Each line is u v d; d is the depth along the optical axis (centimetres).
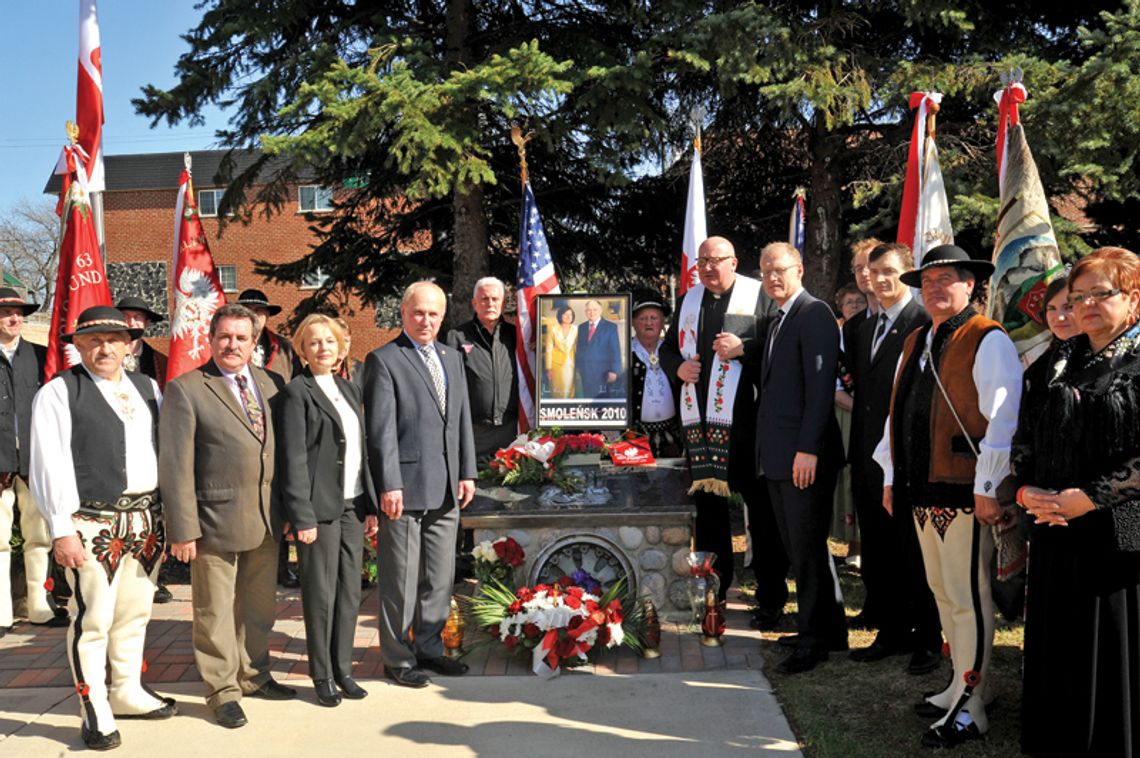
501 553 516
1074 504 302
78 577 389
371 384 448
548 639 457
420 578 471
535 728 394
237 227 2897
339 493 429
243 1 912
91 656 390
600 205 1159
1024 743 330
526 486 535
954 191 816
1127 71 720
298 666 484
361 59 1016
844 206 1048
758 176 1130
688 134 1070
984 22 891
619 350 569
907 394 390
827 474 465
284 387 427
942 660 446
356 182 1121
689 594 526
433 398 457
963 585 367
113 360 400
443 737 388
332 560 429
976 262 369
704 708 412
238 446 410
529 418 629
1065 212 1033
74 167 624
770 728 389
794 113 916
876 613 512
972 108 947
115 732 387
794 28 863
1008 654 466
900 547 468
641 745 375
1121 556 301
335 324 446
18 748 386
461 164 842
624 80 855
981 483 344
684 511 520
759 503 527
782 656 480
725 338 504
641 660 478
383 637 453
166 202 3069
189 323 650
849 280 1073
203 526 405
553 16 1040
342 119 809
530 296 705
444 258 1164
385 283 1186
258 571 434
